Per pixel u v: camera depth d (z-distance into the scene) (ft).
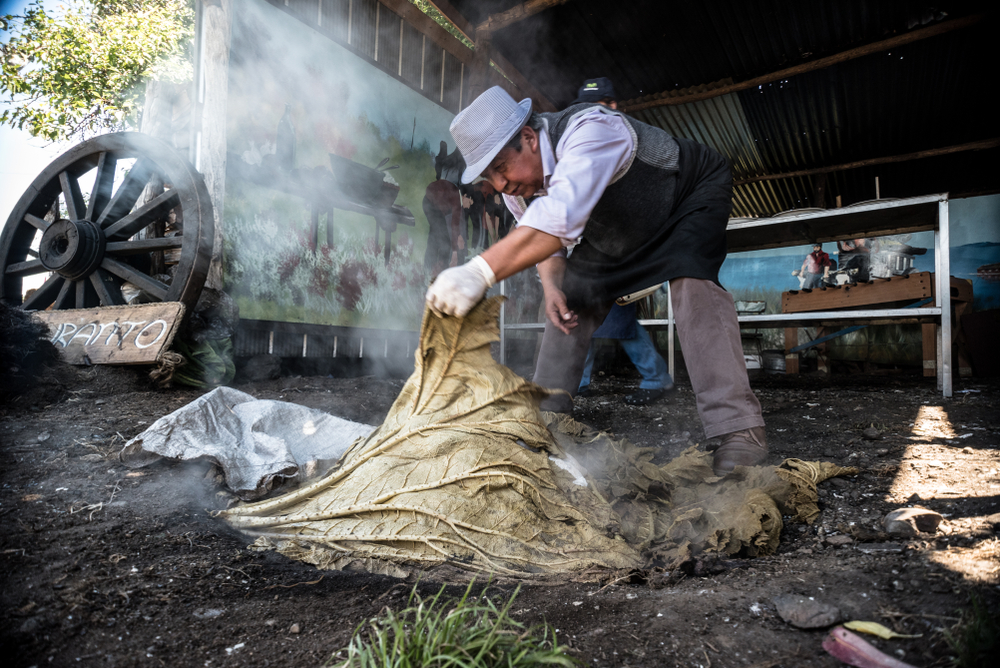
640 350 14.67
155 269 16.28
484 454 5.31
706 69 25.11
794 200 33.96
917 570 4.20
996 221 27.91
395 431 5.79
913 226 17.49
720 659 3.40
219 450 6.64
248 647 3.70
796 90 25.61
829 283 25.95
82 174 16.29
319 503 5.62
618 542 5.07
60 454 7.63
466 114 6.16
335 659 3.47
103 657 3.59
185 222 13.58
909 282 16.22
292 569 4.93
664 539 5.42
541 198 5.56
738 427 7.16
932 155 28.25
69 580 4.44
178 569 4.78
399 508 5.21
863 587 4.10
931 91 24.76
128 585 4.46
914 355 25.96
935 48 22.34
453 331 5.74
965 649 3.05
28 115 23.30
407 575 4.75
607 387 18.75
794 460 7.25
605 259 8.42
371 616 4.07
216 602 4.32
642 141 7.08
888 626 3.53
